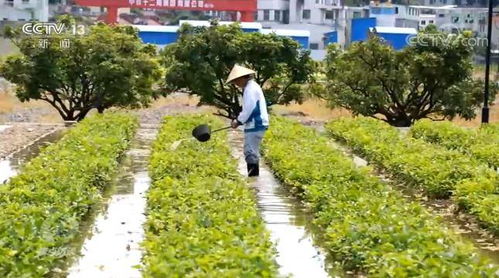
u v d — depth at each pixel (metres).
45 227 9.91
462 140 21.30
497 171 16.50
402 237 9.38
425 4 112.38
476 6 101.38
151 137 24.67
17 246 8.79
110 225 12.06
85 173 13.92
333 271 9.73
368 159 19.44
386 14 87.00
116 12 68.31
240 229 9.62
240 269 7.80
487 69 27.23
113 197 14.30
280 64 30.88
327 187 12.96
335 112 39.53
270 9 92.50
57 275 9.48
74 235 10.91
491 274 7.93
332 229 10.56
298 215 12.91
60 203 11.40
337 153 17.53
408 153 17.55
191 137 19.34
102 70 28.89
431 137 23.03
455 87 30.30
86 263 10.01
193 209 10.97
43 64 29.05
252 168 16.12
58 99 30.31
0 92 44.19
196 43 29.97
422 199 14.61
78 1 67.56
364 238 9.77
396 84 30.38
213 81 30.11
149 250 9.11
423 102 31.14
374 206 11.05
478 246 11.22
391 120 31.33
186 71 30.16
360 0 108.25
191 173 13.86
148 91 31.03
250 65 30.91
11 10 72.94
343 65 30.72
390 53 30.25
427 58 29.56
